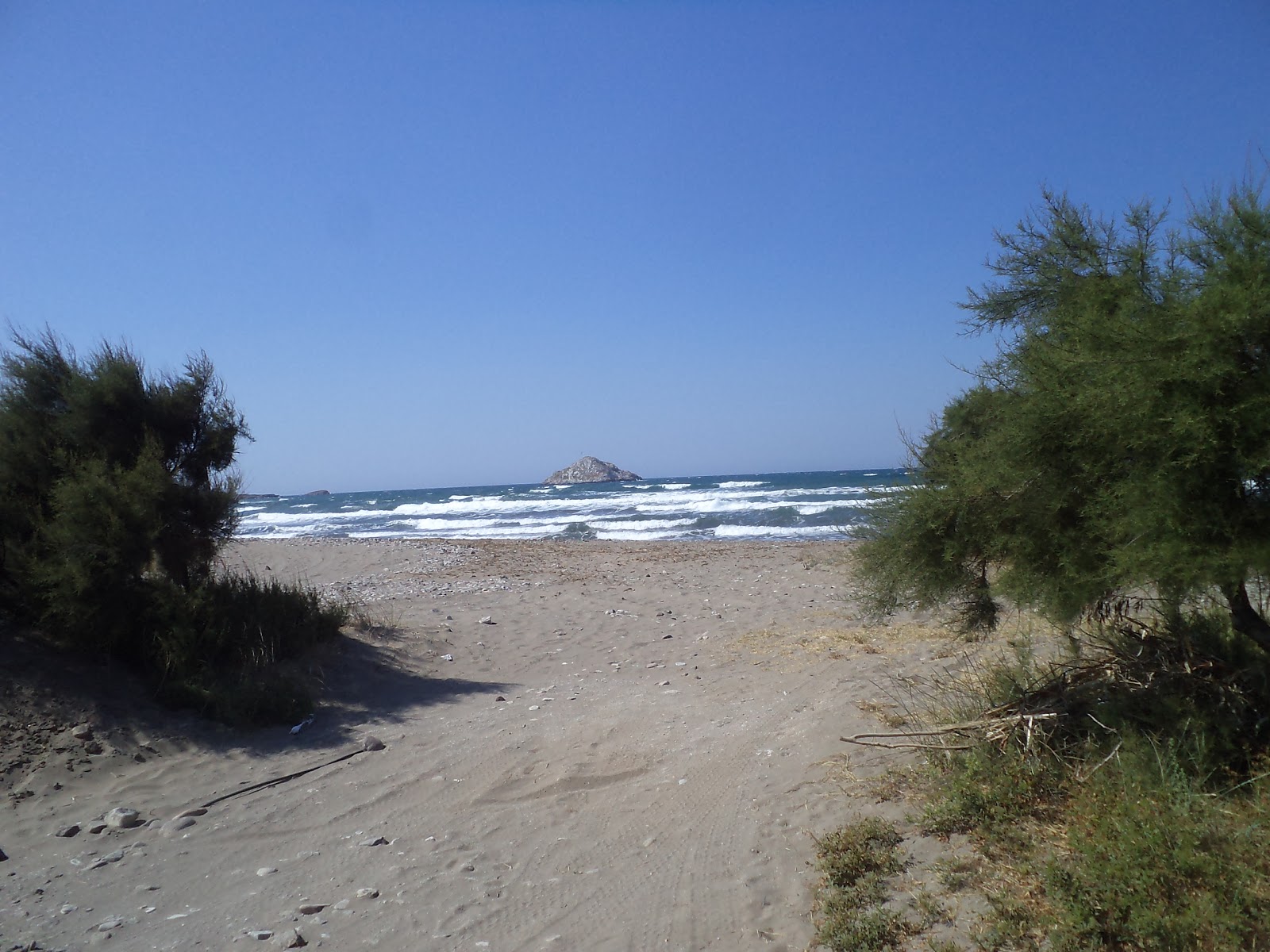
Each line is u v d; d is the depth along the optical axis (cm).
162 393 859
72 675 730
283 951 378
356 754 680
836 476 8050
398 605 1342
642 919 394
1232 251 397
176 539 816
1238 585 423
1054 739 465
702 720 732
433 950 379
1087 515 430
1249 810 374
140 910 427
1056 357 434
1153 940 301
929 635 998
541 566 1894
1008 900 349
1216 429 363
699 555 2067
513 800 576
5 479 781
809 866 425
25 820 546
